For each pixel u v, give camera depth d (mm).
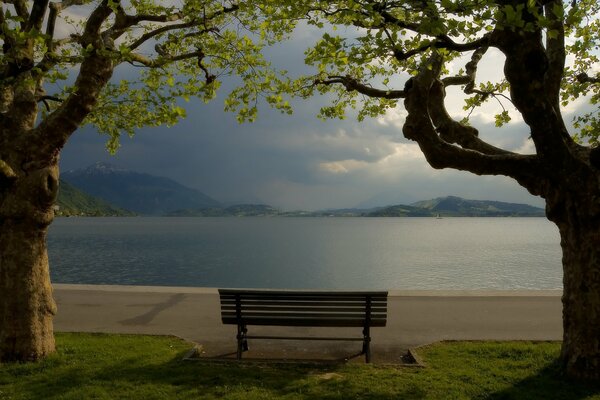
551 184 7094
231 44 10781
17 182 7516
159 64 8828
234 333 10031
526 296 13672
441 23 6297
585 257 6879
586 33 10602
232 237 132250
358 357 8438
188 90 10211
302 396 6273
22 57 7422
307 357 8430
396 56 7648
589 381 6758
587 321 6840
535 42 6336
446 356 8117
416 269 51844
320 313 7785
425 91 7820
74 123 7602
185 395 6309
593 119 10664
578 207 6816
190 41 10875
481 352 8297
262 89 11258
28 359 7621
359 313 7766
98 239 113125
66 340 9086
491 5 6254
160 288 14953
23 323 7645
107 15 7516
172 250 81312
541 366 7477
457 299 13359
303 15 9039
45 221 7754
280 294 7699
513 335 9750
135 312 11898
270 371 7227
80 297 13664
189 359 7793
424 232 174500
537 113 6531
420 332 10078
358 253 76125
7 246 7621
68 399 6172
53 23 8461
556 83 7344
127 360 7770
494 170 7250
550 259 62844
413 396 6316
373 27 8273
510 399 6258
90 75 7559
